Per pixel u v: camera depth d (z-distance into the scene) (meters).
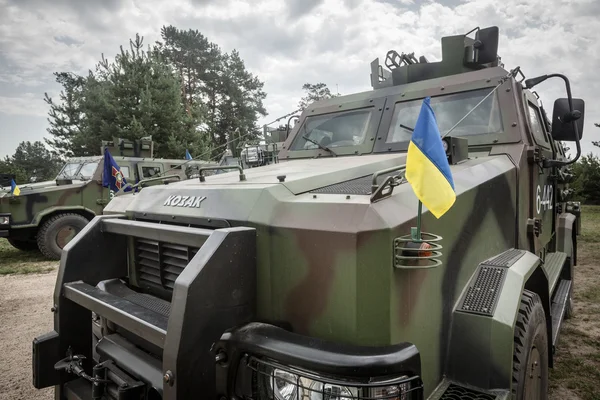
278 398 1.70
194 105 25.67
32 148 57.44
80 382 2.49
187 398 1.73
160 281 2.38
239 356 1.79
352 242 1.68
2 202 9.01
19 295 6.64
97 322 2.78
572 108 3.24
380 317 1.68
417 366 1.63
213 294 1.80
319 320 1.78
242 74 35.91
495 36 3.99
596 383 3.56
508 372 2.01
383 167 2.73
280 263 1.89
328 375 1.59
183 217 2.26
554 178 4.43
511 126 3.27
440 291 2.03
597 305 5.61
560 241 4.90
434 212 1.65
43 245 9.39
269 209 1.97
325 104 4.38
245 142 5.09
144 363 2.18
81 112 26.97
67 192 9.67
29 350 4.50
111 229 2.59
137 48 21.36
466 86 3.60
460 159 2.71
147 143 11.65
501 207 2.73
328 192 2.09
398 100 3.86
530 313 2.37
